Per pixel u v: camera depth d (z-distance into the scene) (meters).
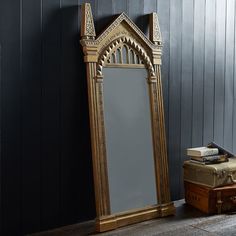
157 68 3.88
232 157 4.17
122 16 3.57
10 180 3.14
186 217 3.73
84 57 3.41
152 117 3.81
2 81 3.05
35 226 3.29
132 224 3.54
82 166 3.56
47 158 3.33
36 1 3.19
